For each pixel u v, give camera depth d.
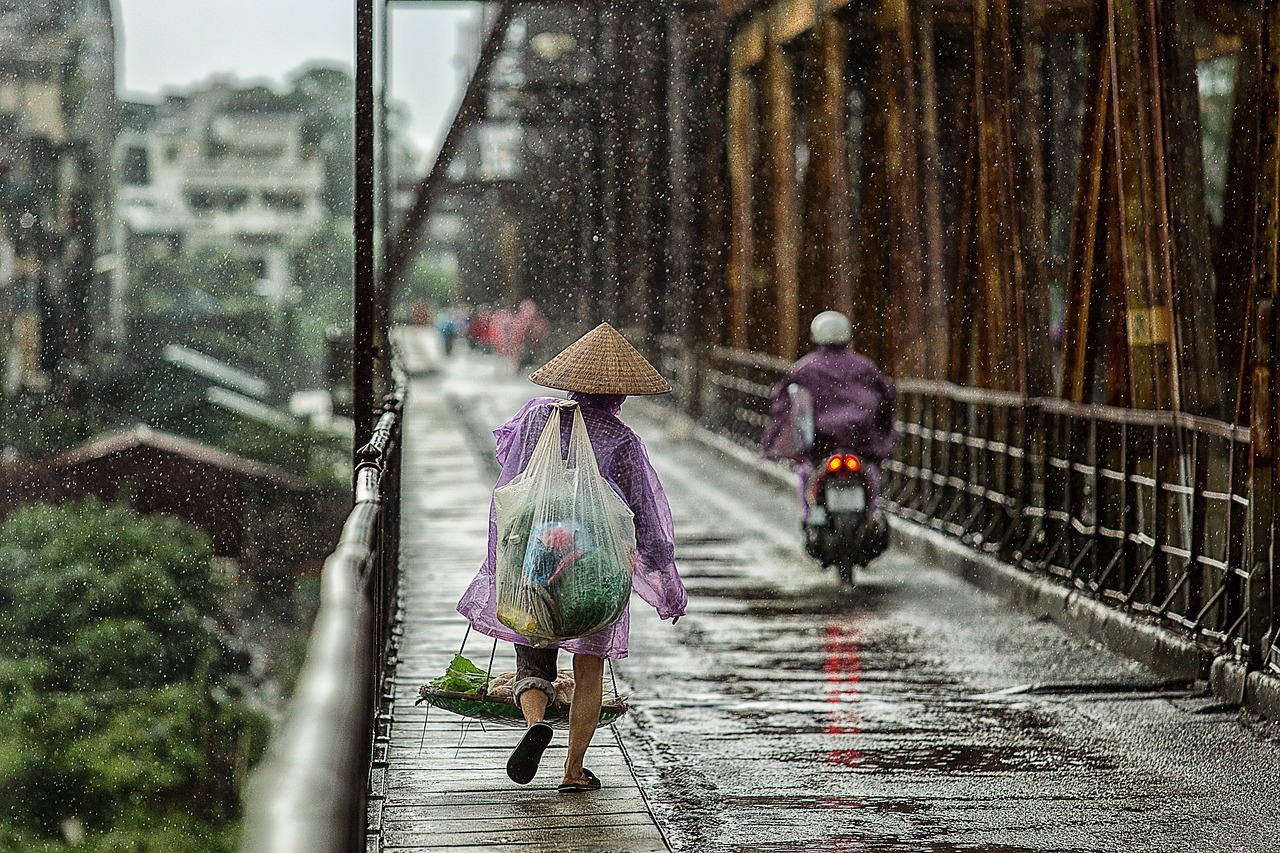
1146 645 14.20
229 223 168.25
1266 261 12.07
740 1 37.50
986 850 8.95
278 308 121.06
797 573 20.27
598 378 9.27
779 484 30.42
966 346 21.95
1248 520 12.51
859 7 29.81
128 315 106.38
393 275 39.00
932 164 26.00
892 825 9.44
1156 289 15.45
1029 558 18.33
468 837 8.86
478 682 10.23
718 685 13.50
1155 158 15.27
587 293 65.25
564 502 8.93
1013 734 11.75
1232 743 11.44
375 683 9.94
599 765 10.48
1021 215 18.69
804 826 9.39
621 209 58.19
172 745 41.16
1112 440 16.67
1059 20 25.45
